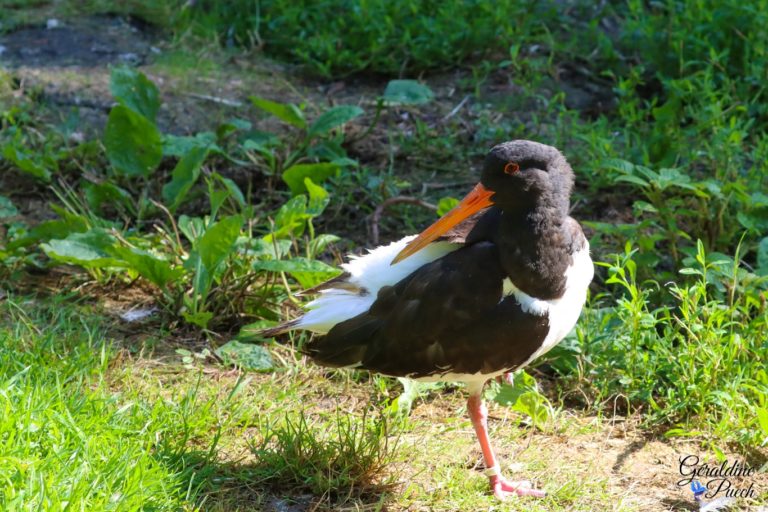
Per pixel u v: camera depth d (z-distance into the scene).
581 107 14.77
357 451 8.49
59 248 10.55
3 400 7.88
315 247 11.24
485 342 7.95
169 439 8.49
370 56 15.79
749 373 9.38
